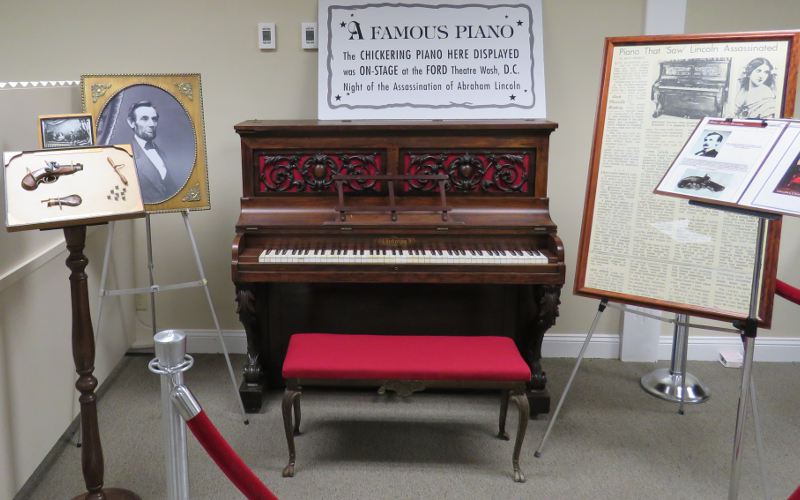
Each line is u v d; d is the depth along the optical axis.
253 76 3.61
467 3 3.43
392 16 3.42
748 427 3.12
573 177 3.70
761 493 2.64
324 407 3.26
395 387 2.61
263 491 1.79
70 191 2.19
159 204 3.08
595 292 2.79
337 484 2.67
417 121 3.29
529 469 2.78
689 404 3.33
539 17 3.43
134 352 3.80
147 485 2.65
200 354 3.84
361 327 3.31
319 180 3.16
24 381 2.56
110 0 3.52
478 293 3.26
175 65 3.60
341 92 3.41
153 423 3.10
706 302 2.61
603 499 2.59
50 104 2.94
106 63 3.59
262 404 3.26
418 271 2.96
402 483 2.68
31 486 2.62
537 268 2.95
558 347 3.84
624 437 3.04
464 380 2.59
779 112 2.58
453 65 3.41
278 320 3.30
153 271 3.72
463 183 3.16
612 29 3.54
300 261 2.94
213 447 1.75
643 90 2.74
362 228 3.05
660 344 3.83
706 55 2.66
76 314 2.30
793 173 2.06
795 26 3.50
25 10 3.52
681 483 2.70
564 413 3.24
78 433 2.98
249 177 3.16
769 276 2.51
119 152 2.31
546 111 3.63
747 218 2.56
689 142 2.33
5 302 2.41
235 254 2.94
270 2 3.53
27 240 2.63
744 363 2.29
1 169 2.45
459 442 2.98
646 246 2.72
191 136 3.10
